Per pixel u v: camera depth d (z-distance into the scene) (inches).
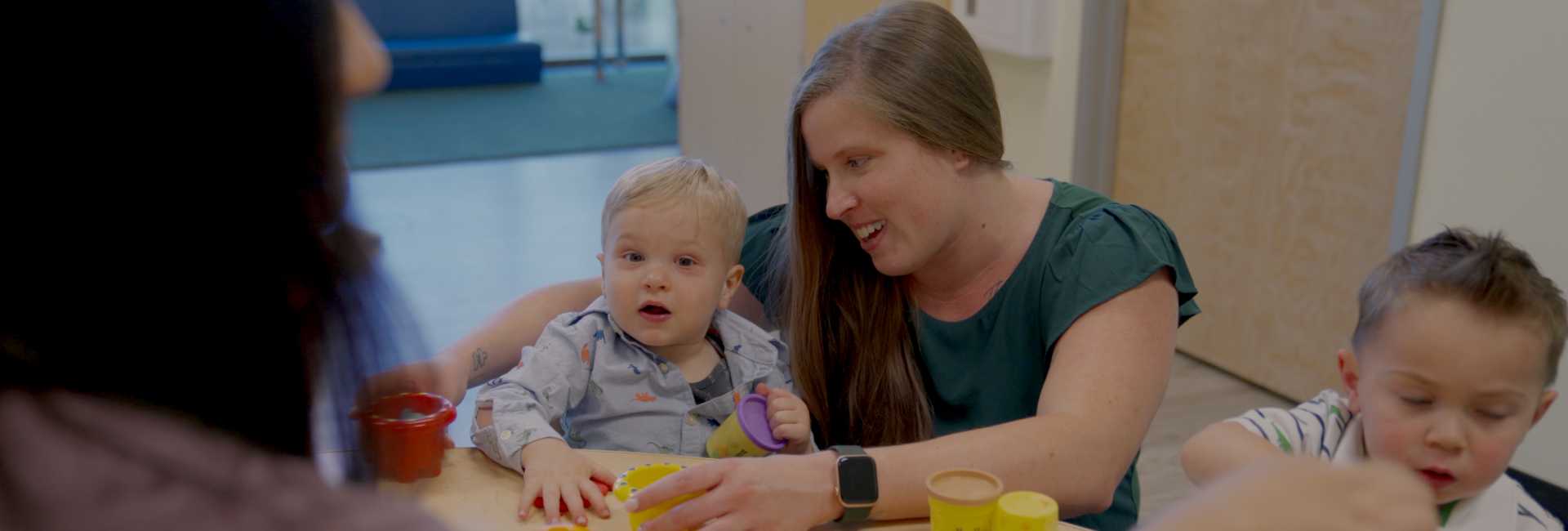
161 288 18.9
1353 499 26.2
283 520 18.1
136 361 18.9
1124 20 124.6
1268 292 117.6
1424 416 46.8
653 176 59.9
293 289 20.6
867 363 58.7
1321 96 107.3
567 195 199.6
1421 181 99.5
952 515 39.3
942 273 56.3
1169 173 124.8
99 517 17.5
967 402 57.7
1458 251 48.3
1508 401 45.6
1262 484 26.7
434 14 292.7
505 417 51.9
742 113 155.5
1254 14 111.4
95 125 17.8
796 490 43.0
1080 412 47.1
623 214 59.4
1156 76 123.2
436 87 282.4
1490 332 44.9
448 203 193.2
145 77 17.9
